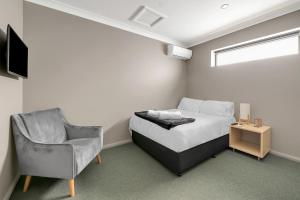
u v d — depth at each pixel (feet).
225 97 10.78
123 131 10.07
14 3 5.71
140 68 10.75
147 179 6.03
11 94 5.28
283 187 5.48
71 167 4.84
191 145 6.46
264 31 8.69
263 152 7.64
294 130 7.69
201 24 9.82
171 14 8.62
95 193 5.20
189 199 4.91
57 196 5.03
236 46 10.44
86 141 6.24
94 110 8.87
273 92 8.39
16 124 5.08
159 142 7.16
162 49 11.95
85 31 8.45
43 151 4.87
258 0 7.32
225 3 7.58
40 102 7.28
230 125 8.74
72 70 8.10
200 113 10.54
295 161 7.52
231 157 7.99
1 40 4.56
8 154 4.98
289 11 7.66
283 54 8.50
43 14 7.27
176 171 6.25
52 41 7.51
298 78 7.52
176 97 13.09
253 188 5.44
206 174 6.37
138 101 10.74
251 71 9.33
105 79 9.21
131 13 8.60
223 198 4.95
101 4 7.73
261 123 8.41
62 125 7.03
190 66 13.39
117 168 6.86
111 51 9.41
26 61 6.10
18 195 5.04
